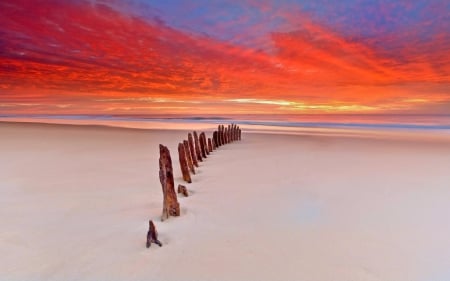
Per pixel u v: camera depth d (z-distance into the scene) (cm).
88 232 457
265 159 1099
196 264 375
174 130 2367
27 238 436
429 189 700
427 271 361
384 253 403
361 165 984
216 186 722
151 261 380
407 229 476
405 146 1483
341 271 362
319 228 481
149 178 779
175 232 460
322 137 1966
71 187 694
